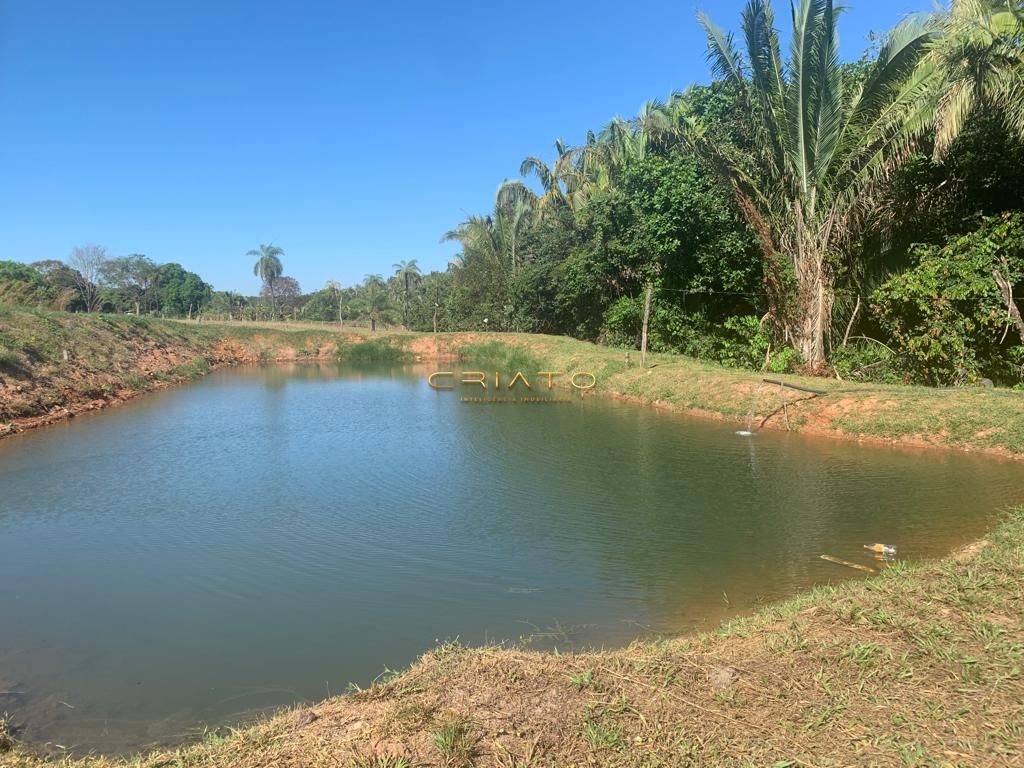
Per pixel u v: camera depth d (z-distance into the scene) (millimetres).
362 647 4949
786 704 3135
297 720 3391
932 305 13648
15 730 3963
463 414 16484
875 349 15812
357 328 45875
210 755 3096
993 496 7945
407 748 2889
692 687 3326
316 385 24719
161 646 5043
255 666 4715
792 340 17094
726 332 21234
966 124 13570
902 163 14078
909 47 13977
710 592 5707
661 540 7016
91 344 22531
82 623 5473
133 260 66312
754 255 19875
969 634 3705
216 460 11570
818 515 7629
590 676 3438
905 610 4062
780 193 16875
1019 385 12609
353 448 12461
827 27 14508
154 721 4051
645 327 19766
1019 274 12914
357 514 8250
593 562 6488
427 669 3812
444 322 42000
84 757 3570
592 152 29031
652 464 10461
